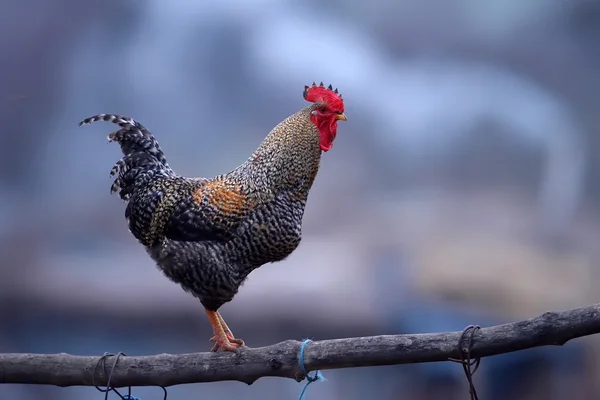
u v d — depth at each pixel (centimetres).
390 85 1543
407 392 1211
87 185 1421
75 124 1451
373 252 1341
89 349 1225
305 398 1221
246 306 1218
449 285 1265
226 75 1446
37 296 1241
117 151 1447
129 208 675
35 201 1401
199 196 631
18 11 1458
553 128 1520
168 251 626
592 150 1538
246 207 624
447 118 1511
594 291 1299
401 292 1264
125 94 1447
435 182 1484
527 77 1630
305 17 1529
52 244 1346
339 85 1484
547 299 1269
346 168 1479
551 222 1446
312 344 561
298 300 1223
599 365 1177
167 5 1484
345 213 1436
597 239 1420
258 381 1238
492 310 1261
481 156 1498
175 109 1441
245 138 1438
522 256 1336
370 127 1497
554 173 1487
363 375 1223
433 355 521
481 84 1548
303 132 657
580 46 1702
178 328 1224
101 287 1249
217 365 578
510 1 1645
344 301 1241
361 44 1570
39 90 1455
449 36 1627
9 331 1229
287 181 642
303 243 1373
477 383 1186
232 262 623
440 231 1400
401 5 1619
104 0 1477
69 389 1226
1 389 1205
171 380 583
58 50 1470
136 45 1471
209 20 1461
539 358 1175
